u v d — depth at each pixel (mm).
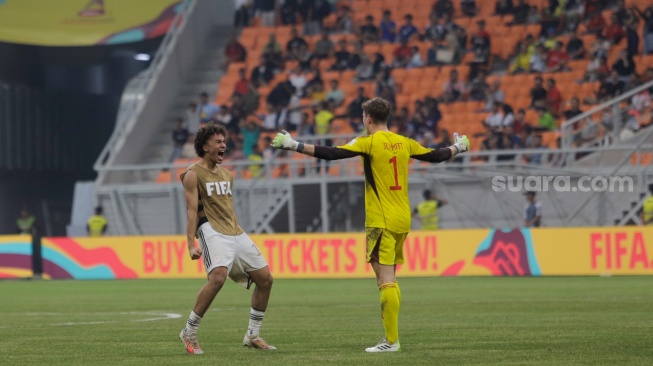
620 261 37844
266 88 56812
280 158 50188
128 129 55719
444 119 51750
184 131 54969
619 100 44812
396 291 15492
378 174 15352
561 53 52875
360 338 18156
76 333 20250
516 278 37750
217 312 25656
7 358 15797
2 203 58438
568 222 43344
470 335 18203
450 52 54906
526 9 56438
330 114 51719
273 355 15398
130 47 62000
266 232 48156
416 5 59781
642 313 22484
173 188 48531
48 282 43219
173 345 17406
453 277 39531
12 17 56594
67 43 56656
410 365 13852
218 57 61906
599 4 54469
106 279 44562
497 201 44781
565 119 48344
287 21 61656
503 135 48000
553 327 19453
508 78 53156
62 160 61469
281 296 31422
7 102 57969
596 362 13938
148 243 44188
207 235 15594
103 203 50750
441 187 45719
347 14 59969
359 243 40781
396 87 54000
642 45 53031
